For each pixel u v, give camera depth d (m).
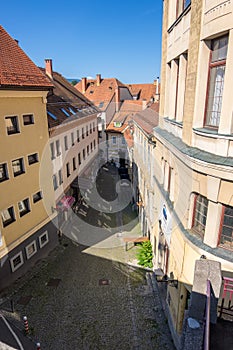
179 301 8.38
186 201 7.48
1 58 13.02
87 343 9.88
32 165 14.44
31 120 14.23
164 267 11.29
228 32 5.35
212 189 6.14
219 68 5.99
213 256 6.50
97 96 42.06
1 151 12.30
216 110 6.21
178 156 7.90
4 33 14.72
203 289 5.88
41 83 14.18
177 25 8.54
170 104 9.99
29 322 10.88
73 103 27.52
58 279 13.72
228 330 5.82
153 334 10.13
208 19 5.77
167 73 10.55
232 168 5.47
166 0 10.23
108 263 14.96
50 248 16.44
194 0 6.51
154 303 11.83
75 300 12.16
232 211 6.17
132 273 14.05
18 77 12.95
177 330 8.88
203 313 5.98
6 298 12.33
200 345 5.68
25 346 9.53
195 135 6.81
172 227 9.16
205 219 6.91
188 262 7.44
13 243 13.32
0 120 12.07
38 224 15.18
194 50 6.60
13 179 13.16
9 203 13.04
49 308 11.68
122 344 9.78
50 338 10.11
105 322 10.84
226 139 5.62
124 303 11.89
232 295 6.45
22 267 14.11
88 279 13.67
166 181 10.46
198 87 6.49
